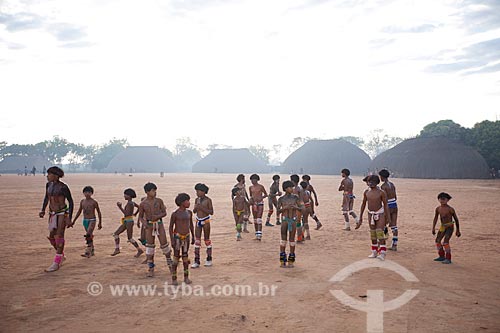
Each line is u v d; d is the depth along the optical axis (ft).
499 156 285.23
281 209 27.30
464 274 24.93
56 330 16.30
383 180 33.65
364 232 42.93
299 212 27.99
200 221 27.35
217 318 17.56
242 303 19.58
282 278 24.13
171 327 16.60
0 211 61.67
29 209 64.64
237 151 532.32
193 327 16.60
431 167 273.75
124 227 30.66
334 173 392.68
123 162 545.85
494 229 43.70
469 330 16.10
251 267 27.07
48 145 603.67
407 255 30.83
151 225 24.64
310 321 17.17
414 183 185.88
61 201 27.09
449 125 338.54
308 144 442.50
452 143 284.41
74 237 39.14
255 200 38.24
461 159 269.23
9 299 20.31
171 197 89.92
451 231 28.25
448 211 28.14
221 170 513.86
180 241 23.22
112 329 16.40
